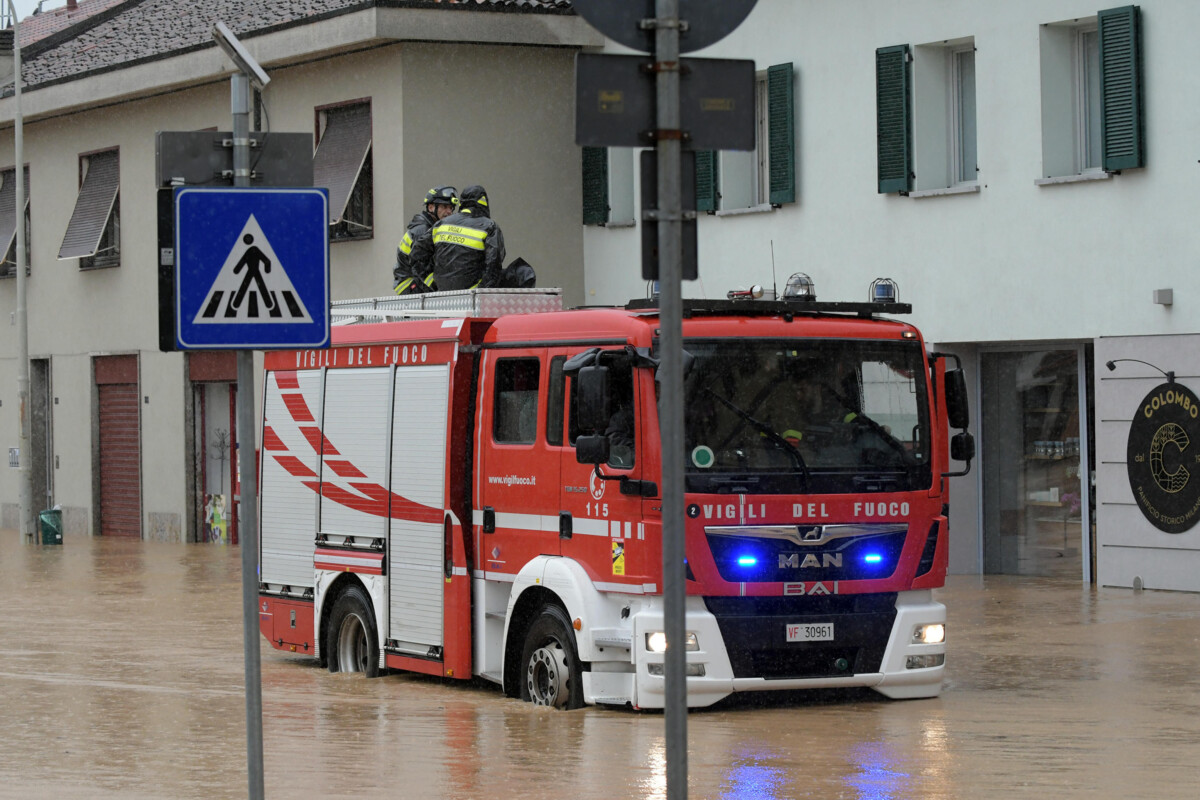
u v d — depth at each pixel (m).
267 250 10.52
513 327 17.77
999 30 28.31
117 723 16.84
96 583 33.47
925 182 29.83
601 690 16.44
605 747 14.48
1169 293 25.84
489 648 18.00
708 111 8.77
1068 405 28.59
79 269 48.12
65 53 49.44
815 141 31.53
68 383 49.03
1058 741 14.37
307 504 20.97
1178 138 25.75
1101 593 26.55
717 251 33.59
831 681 16.23
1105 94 26.52
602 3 8.67
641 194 8.76
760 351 16.17
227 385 43.50
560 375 16.92
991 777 12.77
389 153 36.09
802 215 31.80
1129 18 26.11
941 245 29.33
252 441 10.40
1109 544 27.22
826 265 31.39
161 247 11.30
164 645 23.92
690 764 13.60
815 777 12.92
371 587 19.62
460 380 18.27
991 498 29.94
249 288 10.50
